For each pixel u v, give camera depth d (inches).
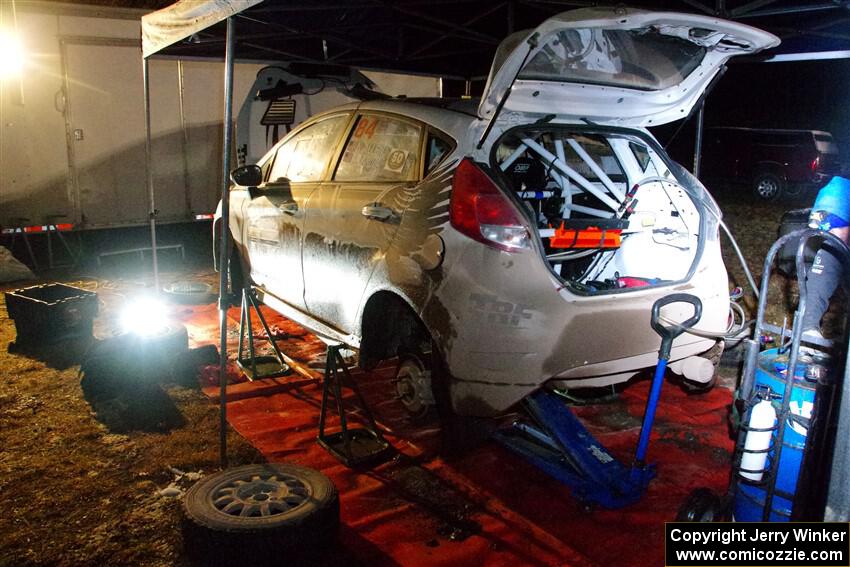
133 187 326.3
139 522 115.9
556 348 123.0
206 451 140.6
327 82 326.3
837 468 77.0
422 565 105.9
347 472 133.9
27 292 211.9
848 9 183.5
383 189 145.4
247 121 326.3
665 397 172.1
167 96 327.0
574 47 122.8
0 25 284.0
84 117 308.7
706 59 143.1
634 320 129.3
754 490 104.6
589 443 128.1
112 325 231.3
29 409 160.7
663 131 558.9
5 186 295.7
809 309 174.1
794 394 101.4
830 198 169.2
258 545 99.2
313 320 173.9
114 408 161.8
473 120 131.3
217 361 190.9
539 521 118.2
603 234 141.4
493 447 143.9
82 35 302.5
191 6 154.4
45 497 123.2
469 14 246.1
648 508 122.2
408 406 154.5
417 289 132.0
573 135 160.9
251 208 198.4
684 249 148.7
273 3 196.9
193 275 310.3
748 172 637.9
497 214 120.8
